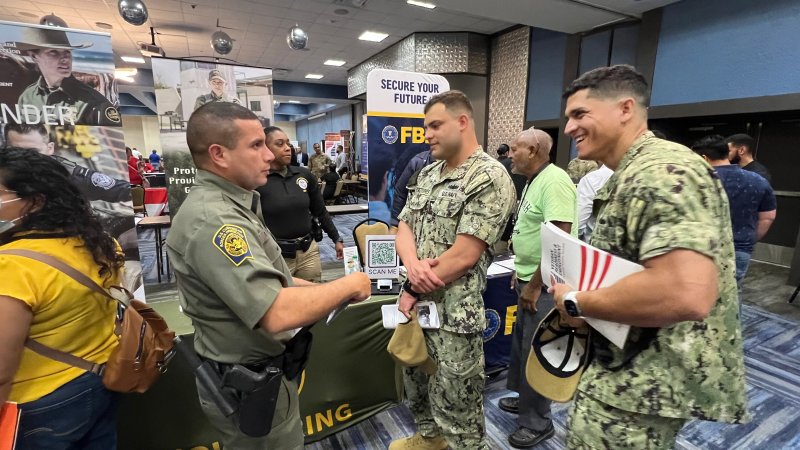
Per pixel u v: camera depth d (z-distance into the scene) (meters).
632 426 0.81
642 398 0.79
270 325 0.84
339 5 5.92
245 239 0.87
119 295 1.05
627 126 0.85
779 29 3.65
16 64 1.75
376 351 1.92
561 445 1.80
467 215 1.26
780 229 4.54
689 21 4.30
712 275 0.66
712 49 4.15
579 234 2.29
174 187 2.93
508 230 2.70
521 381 1.77
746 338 2.82
